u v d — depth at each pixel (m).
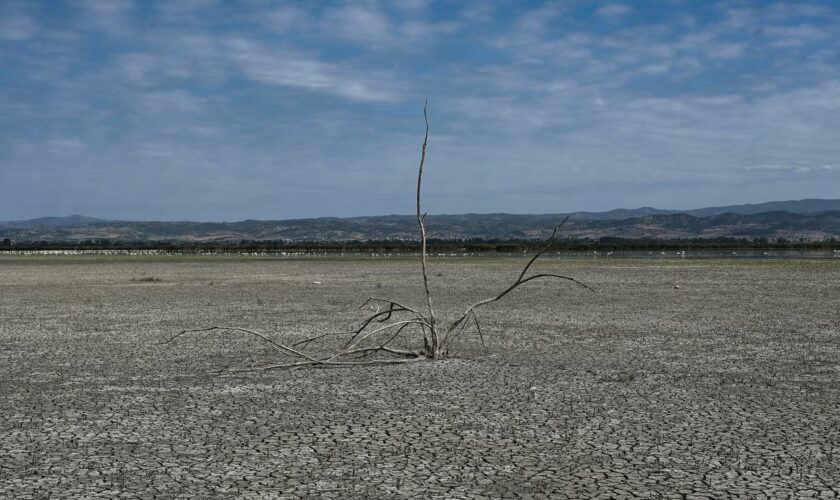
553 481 8.82
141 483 8.80
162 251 186.25
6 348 20.12
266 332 23.36
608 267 73.00
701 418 11.77
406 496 8.34
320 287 46.00
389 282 50.66
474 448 10.17
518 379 15.16
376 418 11.91
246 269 77.31
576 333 22.55
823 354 18.19
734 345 19.80
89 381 15.29
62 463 9.59
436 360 17.77
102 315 29.06
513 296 36.94
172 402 13.20
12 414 12.29
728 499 8.20
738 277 53.44
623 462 9.51
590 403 12.88
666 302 33.06
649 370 16.11
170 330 24.05
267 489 8.58
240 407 12.77
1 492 8.49
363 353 19.08
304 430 11.17
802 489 8.48
